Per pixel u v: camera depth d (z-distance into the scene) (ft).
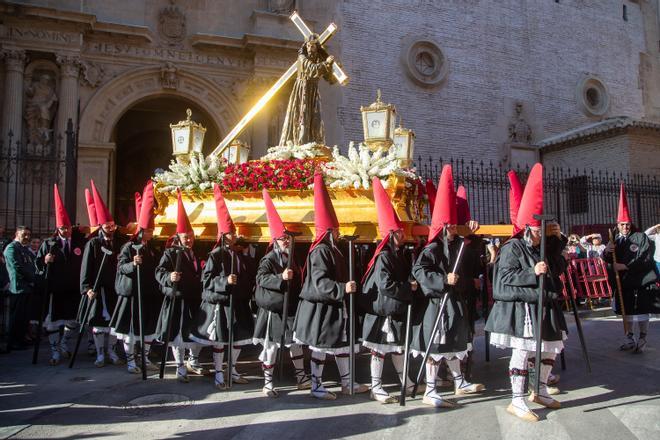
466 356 18.40
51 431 14.35
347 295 17.15
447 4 66.44
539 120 70.59
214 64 51.34
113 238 23.57
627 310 23.06
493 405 15.85
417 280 15.98
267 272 17.65
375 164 19.92
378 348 16.60
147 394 17.75
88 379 19.83
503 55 69.21
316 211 17.10
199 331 18.58
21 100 45.24
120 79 48.39
